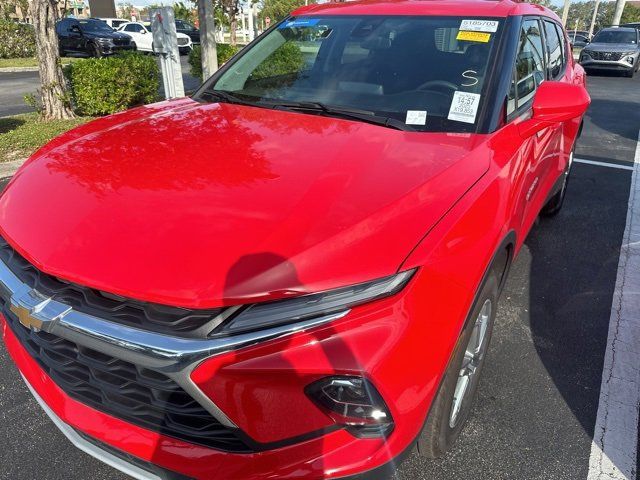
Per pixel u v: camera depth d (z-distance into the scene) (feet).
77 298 5.10
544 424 7.88
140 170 6.25
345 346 4.71
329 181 5.90
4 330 6.72
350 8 10.78
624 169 21.67
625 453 7.39
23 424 7.73
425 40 9.27
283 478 4.90
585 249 14.01
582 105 8.00
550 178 11.53
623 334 10.26
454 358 5.88
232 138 7.20
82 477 6.88
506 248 7.50
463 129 7.75
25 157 20.81
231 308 4.67
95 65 28.76
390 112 8.25
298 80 9.43
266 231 5.08
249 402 4.68
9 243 5.71
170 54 26.22
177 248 4.94
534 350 9.68
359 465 4.96
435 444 6.45
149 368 4.73
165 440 5.18
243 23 119.65
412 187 5.88
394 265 4.99
